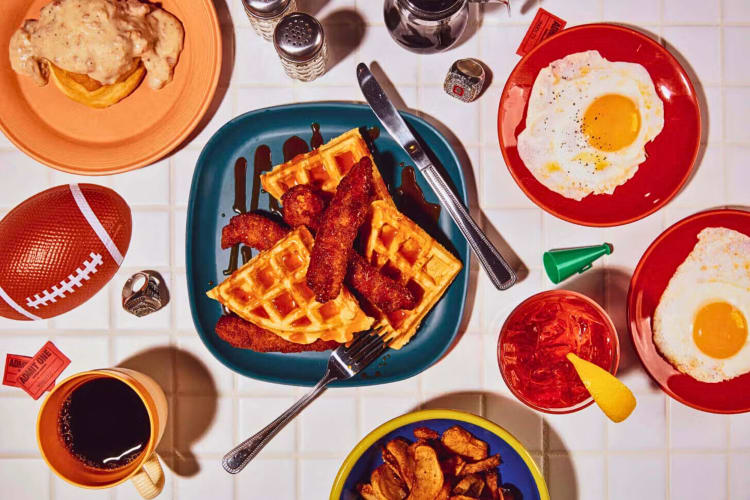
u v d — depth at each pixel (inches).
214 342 41.6
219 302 41.7
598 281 43.1
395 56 42.8
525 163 42.4
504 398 42.7
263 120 41.4
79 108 41.3
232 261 42.1
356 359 39.3
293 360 42.0
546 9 42.9
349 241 35.4
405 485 40.7
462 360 42.7
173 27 40.4
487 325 42.7
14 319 41.1
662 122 41.9
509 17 42.7
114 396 39.8
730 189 43.1
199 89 39.8
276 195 39.7
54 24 38.4
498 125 40.4
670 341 42.4
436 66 42.7
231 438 42.8
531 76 42.0
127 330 42.8
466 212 39.6
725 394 42.2
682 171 41.4
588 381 36.9
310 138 42.4
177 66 41.3
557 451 43.0
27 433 43.0
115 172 39.8
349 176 36.1
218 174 42.1
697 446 43.2
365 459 40.3
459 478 40.6
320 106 40.3
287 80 42.8
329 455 42.8
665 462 43.2
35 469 43.0
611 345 39.3
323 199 39.4
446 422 40.5
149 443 36.9
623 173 42.2
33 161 42.9
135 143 40.7
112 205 40.0
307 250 37.5
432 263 39.6
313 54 37.4
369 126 42.1
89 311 42.7
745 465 43.3
